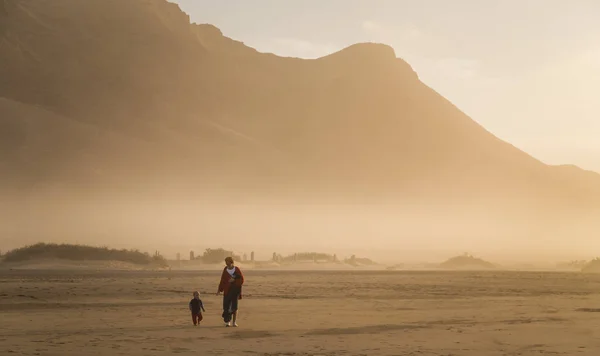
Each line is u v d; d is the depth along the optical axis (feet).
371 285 137.80
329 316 76.02
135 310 80.12
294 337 57.62
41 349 49.03
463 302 97.60
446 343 54.39
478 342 55.16
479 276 185.57
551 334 60.54
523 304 94.94
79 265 199.31
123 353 47.67
